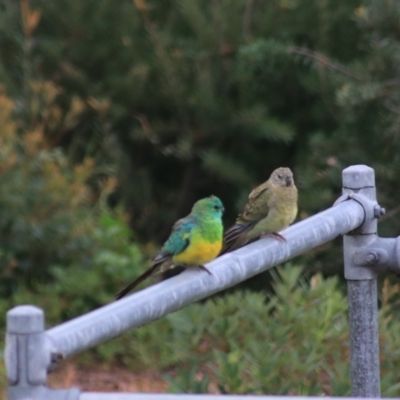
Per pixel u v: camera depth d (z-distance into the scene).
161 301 4.75
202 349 8.01
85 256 12.03
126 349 11.05
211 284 5.15
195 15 14.23
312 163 11.92
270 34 14.05
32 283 11.88
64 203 12.20
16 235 11.74
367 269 6.18
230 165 14.01
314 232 5.85
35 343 3.73
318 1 13.31
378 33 11.27
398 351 7.80
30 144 12.30
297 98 14.19
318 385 7.28
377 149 11.53
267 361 7.24
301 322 7.96
